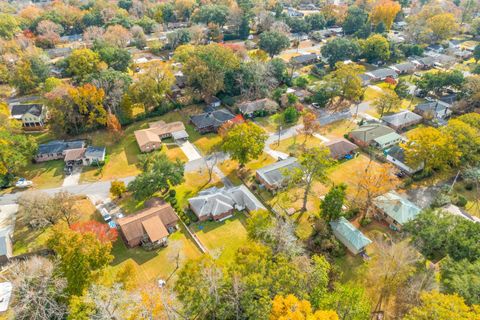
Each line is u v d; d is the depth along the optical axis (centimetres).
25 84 11562
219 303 4169
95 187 7838
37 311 4359
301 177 6731
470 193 7706
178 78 12738
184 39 16350
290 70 14175
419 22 17788
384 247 5850
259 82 11425
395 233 6581
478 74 12750
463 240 5247
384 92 11800
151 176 7075
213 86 10738
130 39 16412
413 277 5256
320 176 6675
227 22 18462
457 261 5200
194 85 11194
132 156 8975
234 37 18138
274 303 3875
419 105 11088
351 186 7812
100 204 7300
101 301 4131
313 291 4438
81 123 9712
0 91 11944
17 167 7812
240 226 6844
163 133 9600
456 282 4541
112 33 14938
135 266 5928
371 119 10756
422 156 7638
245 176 8269
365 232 6625
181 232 6694
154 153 8438
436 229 5556
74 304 4244
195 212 6988
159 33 17912
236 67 11550
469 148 7875
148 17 19612
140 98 10144
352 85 11194
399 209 6712
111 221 6794
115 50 12681
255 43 17238
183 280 4506
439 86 11756
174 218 6688
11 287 5103
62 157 8769
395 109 11212
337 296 4344
